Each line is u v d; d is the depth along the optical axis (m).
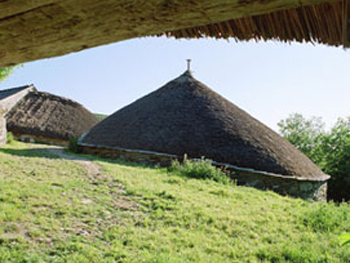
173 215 5.43
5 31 0.94
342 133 20.47
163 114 14.01
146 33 0.91
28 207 4.84
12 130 17.73
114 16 0.82
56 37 0.96
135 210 5.54
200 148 12.08
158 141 12.56
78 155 12.55
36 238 3.97
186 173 9.45
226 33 1.15
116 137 13.43
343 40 0.86
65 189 6.10
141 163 12.27
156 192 6.65
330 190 19.23
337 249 4.66
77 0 0.77
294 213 6.52
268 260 4.17
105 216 5.06
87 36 0.94
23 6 0.81
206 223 5.28
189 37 1.25
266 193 8.77
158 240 4.37
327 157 20.58
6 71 16.25
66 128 19.70
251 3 0.70
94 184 6.91
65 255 3.67
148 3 0.75
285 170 11.63
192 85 15.95
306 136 23.06
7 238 3.82
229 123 13.39
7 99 18.69
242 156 11.73
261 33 1.08
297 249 4.46
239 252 4.29
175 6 0.75
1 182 5.85
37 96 21.20
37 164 8.19
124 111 15.51
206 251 4.23
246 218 5.78
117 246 4.04
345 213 6.66
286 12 0.97
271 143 13.09
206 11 0.75
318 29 0.97
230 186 8.84
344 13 0.85
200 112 13.98
